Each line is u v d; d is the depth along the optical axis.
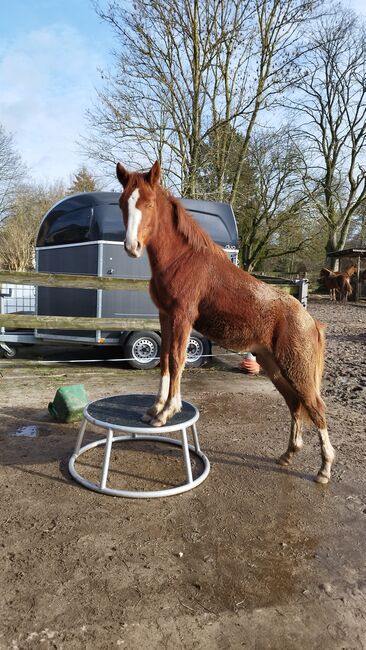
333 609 2.14
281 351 3.19
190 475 3.27
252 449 4.05
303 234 25.64
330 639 1.96
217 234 7.52
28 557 2.43
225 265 3.26
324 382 6.78
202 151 17.03
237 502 3.12
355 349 9.77
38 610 2.04
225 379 6.79
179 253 3.17
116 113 15.13
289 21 15.46
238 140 18.77
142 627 1.97
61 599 2.12
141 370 7.09
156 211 3.03
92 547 2.54
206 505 3.06
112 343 7.07
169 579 2.30
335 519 2.96
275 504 3.11
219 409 5.21
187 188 16.03
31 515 2.84
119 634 1.92
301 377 3.23
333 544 2.68
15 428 4.34
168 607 2.10
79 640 1.88
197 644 1.89
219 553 2.54
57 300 7.52
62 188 42.16
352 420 4.96
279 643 1.92
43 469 3.49
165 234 3.12
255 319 3.16
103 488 3.13
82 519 2.82
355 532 2.82
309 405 3.32
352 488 3.39
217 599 2.17
